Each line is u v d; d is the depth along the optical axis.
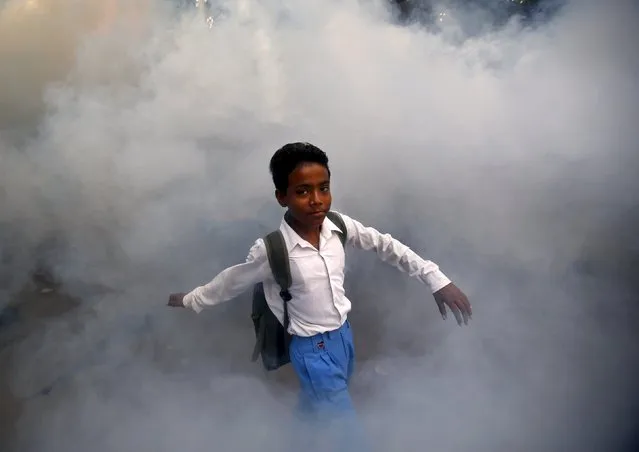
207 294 1.73
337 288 1.66
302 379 1.67
